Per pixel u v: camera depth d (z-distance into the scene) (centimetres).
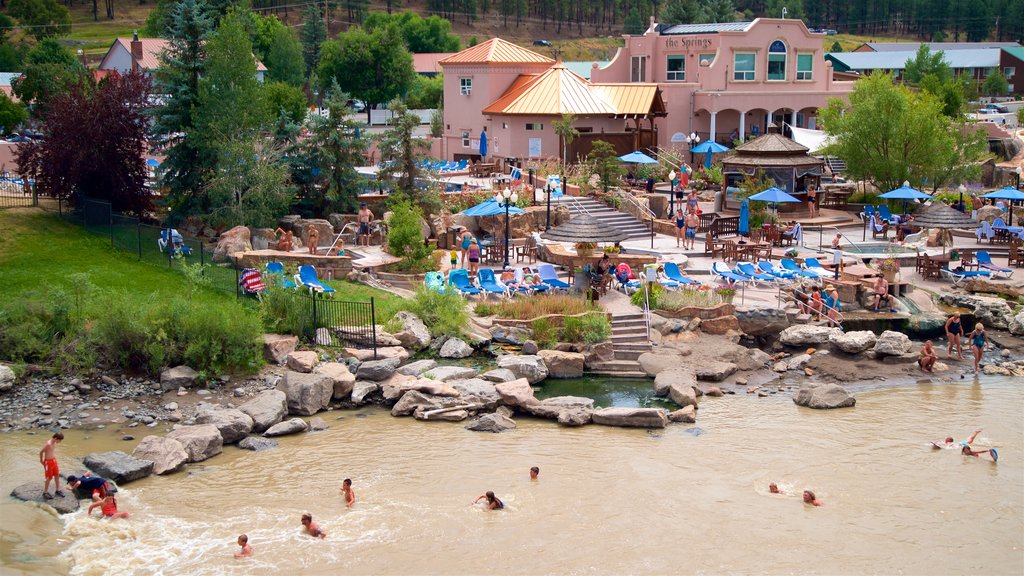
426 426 2833
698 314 3528
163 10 10981
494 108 6581
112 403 2898
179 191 4522
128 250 4050
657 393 3081
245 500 2320
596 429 2817
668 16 14375
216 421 2694
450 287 3534
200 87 4441
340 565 2019
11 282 3584
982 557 2078
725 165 5331
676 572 2006
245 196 4306
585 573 1998
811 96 7081
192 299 3484
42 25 14500
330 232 4447
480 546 2105
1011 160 7856
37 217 4212
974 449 2653
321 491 2375
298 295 3391
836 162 7100
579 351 3338
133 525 2175
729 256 4275
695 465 2545
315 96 10969
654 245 4644
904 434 2766
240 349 3105
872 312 3716
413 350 3347
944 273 4191
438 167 5700
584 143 6425
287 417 2895
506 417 2872
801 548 2112
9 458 2503
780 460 2578
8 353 3077
